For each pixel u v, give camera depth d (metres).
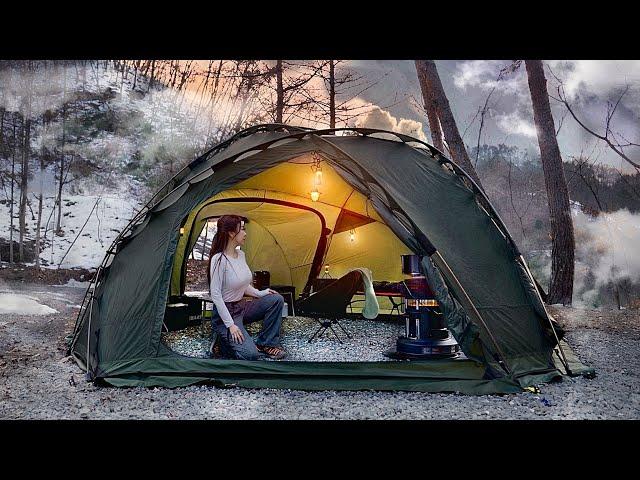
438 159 5.69
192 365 4.68
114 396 4.28
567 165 14.30
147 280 4.93
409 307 5.25
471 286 4.74
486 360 4.54
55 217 16.47
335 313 6.27
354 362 4.60
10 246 14.02
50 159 18.42
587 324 8.53
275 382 4.55
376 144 5.46
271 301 5.43
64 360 5.60
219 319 5.18
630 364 5.70
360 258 8.12
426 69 11.73
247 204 7.48
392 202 4.79
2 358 5.70
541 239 15.65
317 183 6.73
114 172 18.62
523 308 5.00
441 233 4.89
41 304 9.77
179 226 5.06
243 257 5.41
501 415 3.87
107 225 16.45
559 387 4.64
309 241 8.08
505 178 15.74
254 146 5.17
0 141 17.48
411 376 4.53
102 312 5.08
